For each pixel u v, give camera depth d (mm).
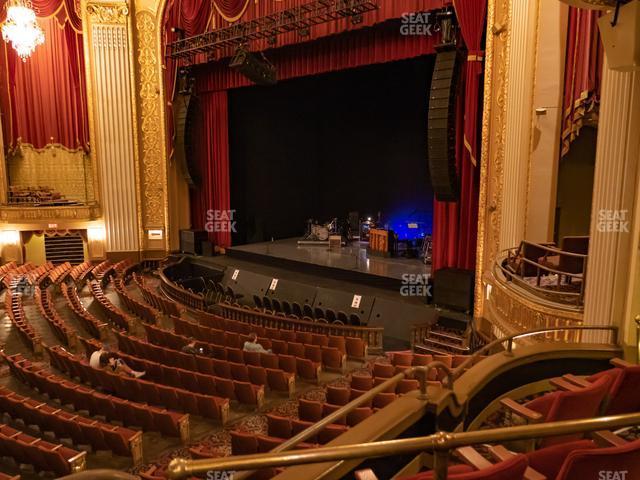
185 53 15234
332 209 19859
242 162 17859
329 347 8805
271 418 5488
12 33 12555
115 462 5684
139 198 17328
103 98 16688
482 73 10375
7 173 16656
